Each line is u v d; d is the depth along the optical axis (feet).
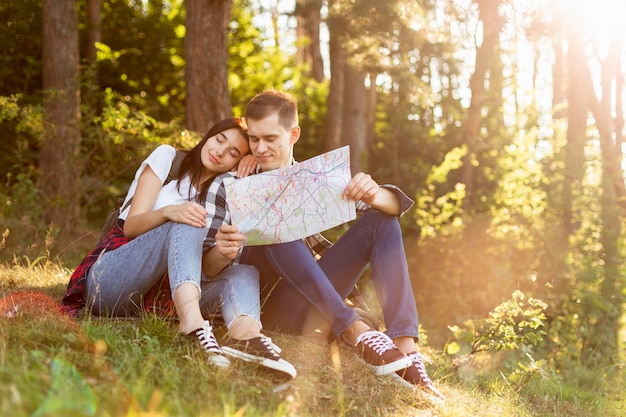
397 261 11.02
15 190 25.59
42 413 6.07
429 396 10.32
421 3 36.40
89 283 10.56
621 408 16.87
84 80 36.96
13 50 44.75
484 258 32.40
